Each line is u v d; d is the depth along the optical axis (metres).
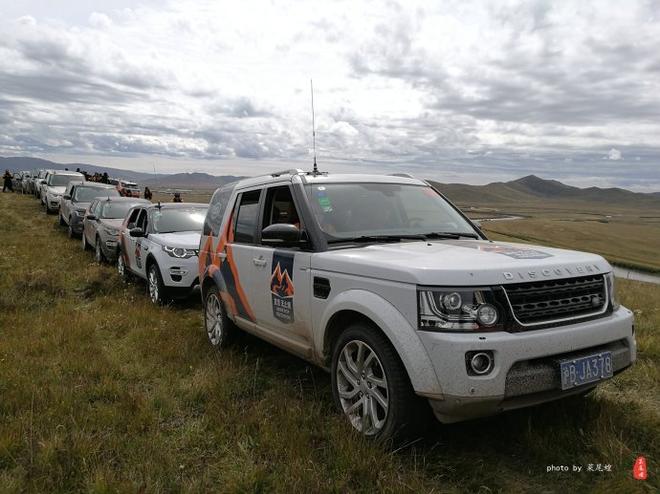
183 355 5.49
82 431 3.58
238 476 3.07
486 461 3.25
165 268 8.03
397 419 3.17
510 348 2.91
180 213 9.73
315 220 4.17
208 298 6.10
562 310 3.21
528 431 3.39
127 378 4.92
